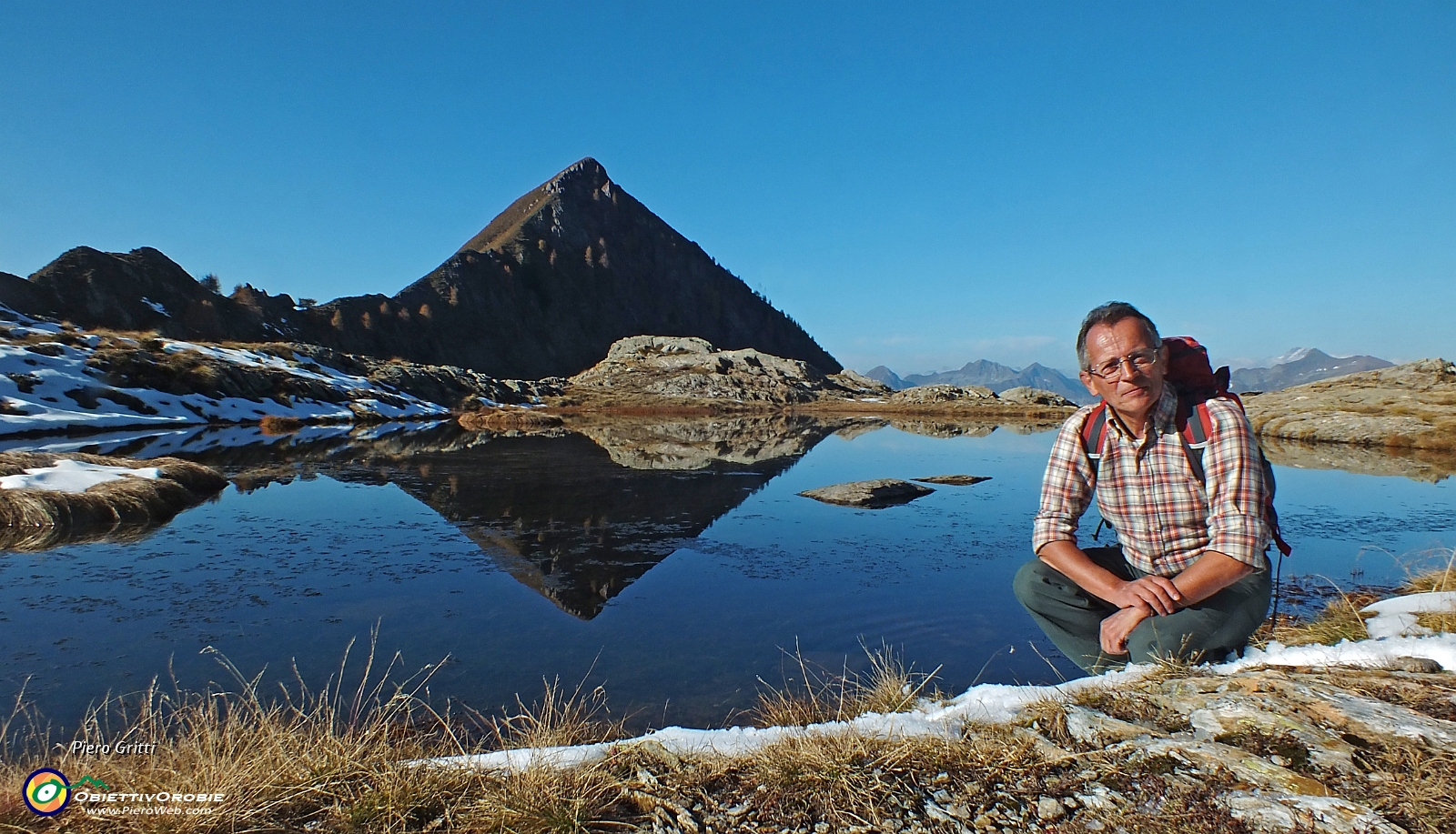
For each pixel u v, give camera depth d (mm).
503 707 3643
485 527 8250
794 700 3648
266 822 2049
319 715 3469
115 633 4648
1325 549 7203
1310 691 2402
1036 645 4578
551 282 122562
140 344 25547
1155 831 1796
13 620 4836
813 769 2242
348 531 7863
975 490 11539
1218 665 2961
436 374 41844
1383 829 1698
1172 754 2133
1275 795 1878
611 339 121562
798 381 61031
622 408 44312
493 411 34031
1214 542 2812
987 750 2289
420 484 11508
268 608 5207
